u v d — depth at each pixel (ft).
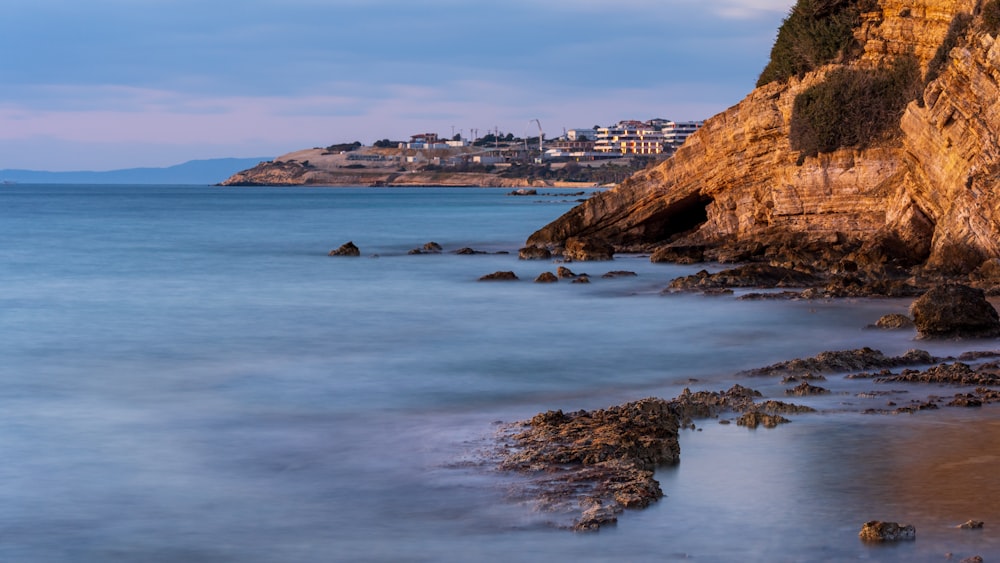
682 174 179.93
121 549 37.24
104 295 125.80
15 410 60.13
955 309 80.18
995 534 36.50
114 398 63.57
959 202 120.88
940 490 41.52
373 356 79.05
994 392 58.23
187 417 57.98
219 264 171.94
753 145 168.35
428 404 61.00
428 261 175.22
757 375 67.87
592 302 113.80
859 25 159.94
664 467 45.55
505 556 35.73
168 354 80.89
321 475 45.80
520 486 43.11
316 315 105.19
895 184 147.13
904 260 136.36
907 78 149.79
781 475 44.01
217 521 39.99
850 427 51.93
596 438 48.73
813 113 155.12
